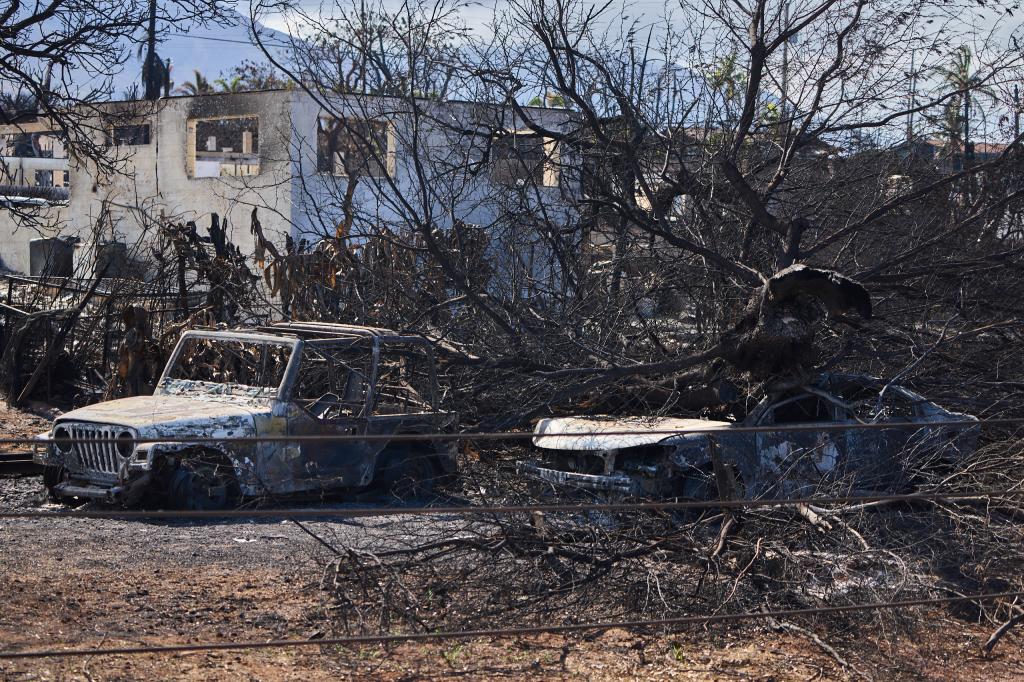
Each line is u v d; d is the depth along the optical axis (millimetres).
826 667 10477
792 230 20359
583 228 23672
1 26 23984
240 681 9414
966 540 13055
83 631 10578
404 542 12617
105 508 17047
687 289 22391
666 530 13039
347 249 25234
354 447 18000
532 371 20734
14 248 65938
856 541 12477
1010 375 21109
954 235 22422
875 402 17250
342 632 10734
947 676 10430
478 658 10383
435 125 24766
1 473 19609
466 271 23328
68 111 27469
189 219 52938
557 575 11852
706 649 10852
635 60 23391
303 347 18031
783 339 16844
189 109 52406
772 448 16016
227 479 16969
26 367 29094
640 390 19719
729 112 23578
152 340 25703
